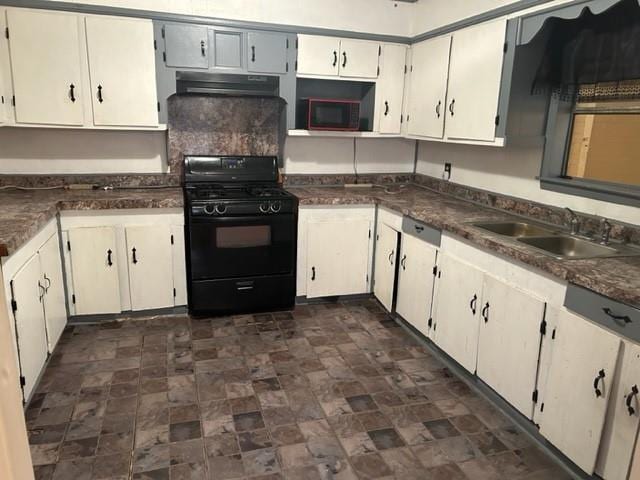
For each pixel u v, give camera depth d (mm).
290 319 3518
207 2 3395
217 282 3436
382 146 4277
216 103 3770
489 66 2830
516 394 2289
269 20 3549
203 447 2158
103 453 2102
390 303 3488
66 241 3109
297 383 2688
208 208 3273
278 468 2045
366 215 3705
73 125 3199
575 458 1940
